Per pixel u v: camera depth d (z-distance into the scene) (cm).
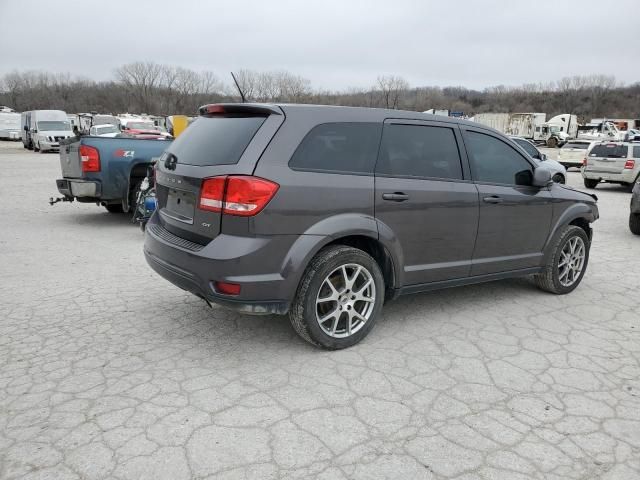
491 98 11312
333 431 284
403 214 392
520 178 479
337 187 358
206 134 382
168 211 400
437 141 423
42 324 424
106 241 740
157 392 320
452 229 424
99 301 480
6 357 363
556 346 401
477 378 346
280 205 336
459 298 510
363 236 379
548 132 4816
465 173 437
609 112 10512
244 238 332
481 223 443
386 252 389
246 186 328
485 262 456
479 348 394
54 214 963
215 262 333
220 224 337
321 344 372
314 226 350
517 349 394
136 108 8062
